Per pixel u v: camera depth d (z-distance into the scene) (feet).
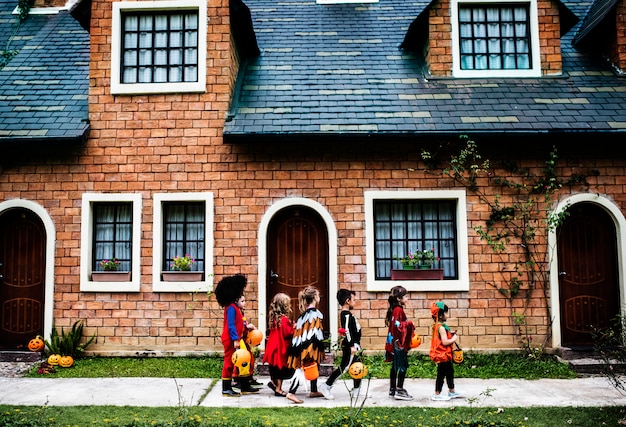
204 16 30.60
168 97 30.35
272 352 22.31
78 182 30.09
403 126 28.58
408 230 30.58
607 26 33.45
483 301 29.40
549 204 29.84
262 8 39.01
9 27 38.55
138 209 29.78
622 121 28.91
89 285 29.45
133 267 29.50
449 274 30.27
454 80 32.09
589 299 29.89
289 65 33.47
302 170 30.01
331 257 29.48
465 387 23.77
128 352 29.22
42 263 30.40
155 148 30.12
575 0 39.27
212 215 29.71
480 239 29.68
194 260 30.14
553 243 29.48
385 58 34.14
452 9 32.55
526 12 33.01
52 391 22.79
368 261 29.48
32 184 30.14
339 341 25.35
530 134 28.32
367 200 29.81
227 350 22.18
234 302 22.33
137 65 31.04
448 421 18.31
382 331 29.14
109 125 30.30
